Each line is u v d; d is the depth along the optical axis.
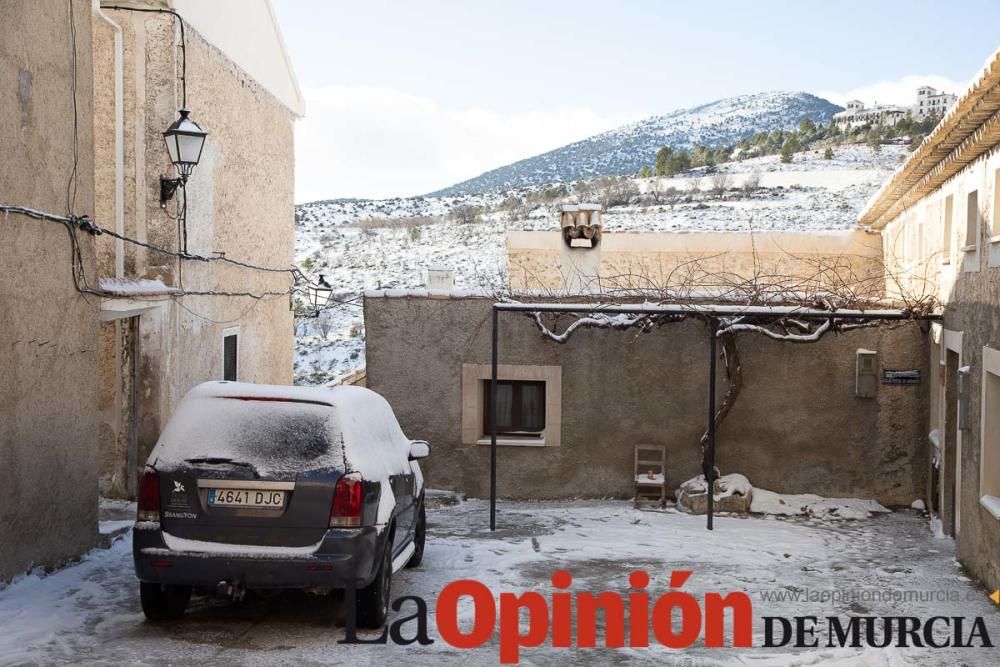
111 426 13.13
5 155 7.56
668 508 13.26
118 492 13.15
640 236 20.06
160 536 6.50
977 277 9.87
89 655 6.09
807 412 13.43
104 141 12.95
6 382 7.61
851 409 13.40
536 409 13.92
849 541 11.38
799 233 19.88
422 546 9.35
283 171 19.19
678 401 13.54
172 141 12.38
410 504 8.43
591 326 13.41
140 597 7.16
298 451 6.62
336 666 6.07
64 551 8.63
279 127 18.84
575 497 13.66
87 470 9.09
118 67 12.94
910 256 15.62
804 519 12.77
